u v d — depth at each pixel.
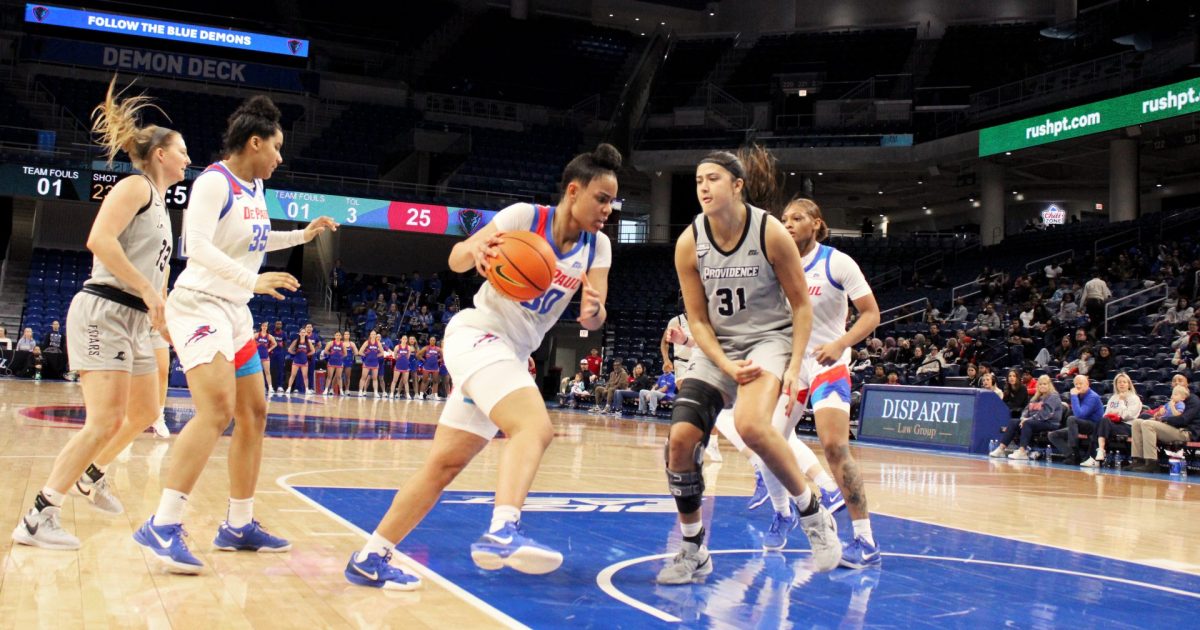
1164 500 7.39
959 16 27.03
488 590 3.08
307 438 9.15
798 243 4.36
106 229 3.48
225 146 3.51
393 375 20.89
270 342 18.47
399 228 22.41
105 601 2.73
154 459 6.41
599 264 3.17
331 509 4.70
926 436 13.22
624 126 27.94
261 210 3.59
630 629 2.65
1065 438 11.22
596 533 4.41
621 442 11.24
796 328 3.47
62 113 23.17
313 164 24.11
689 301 3.60
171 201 22.20
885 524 5.24
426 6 29.48
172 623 2.52
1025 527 5.38
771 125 25.52
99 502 4.15
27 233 24.59
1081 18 23.09
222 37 25.95
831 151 23.84
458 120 27.56
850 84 25.61
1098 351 13.59
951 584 3.55
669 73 27.84
